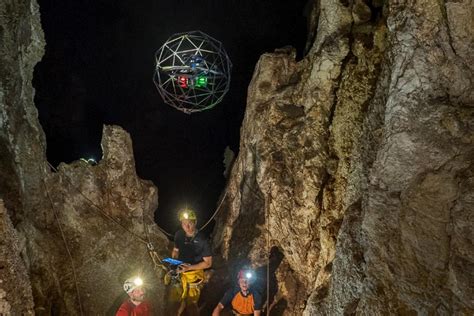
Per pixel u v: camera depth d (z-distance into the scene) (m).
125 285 4.24
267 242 5.30
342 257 3.46
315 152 4.73
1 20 4.27
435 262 2.70
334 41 4.76
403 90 2.98
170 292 5.07
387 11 4.25
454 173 2.66
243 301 4.71
